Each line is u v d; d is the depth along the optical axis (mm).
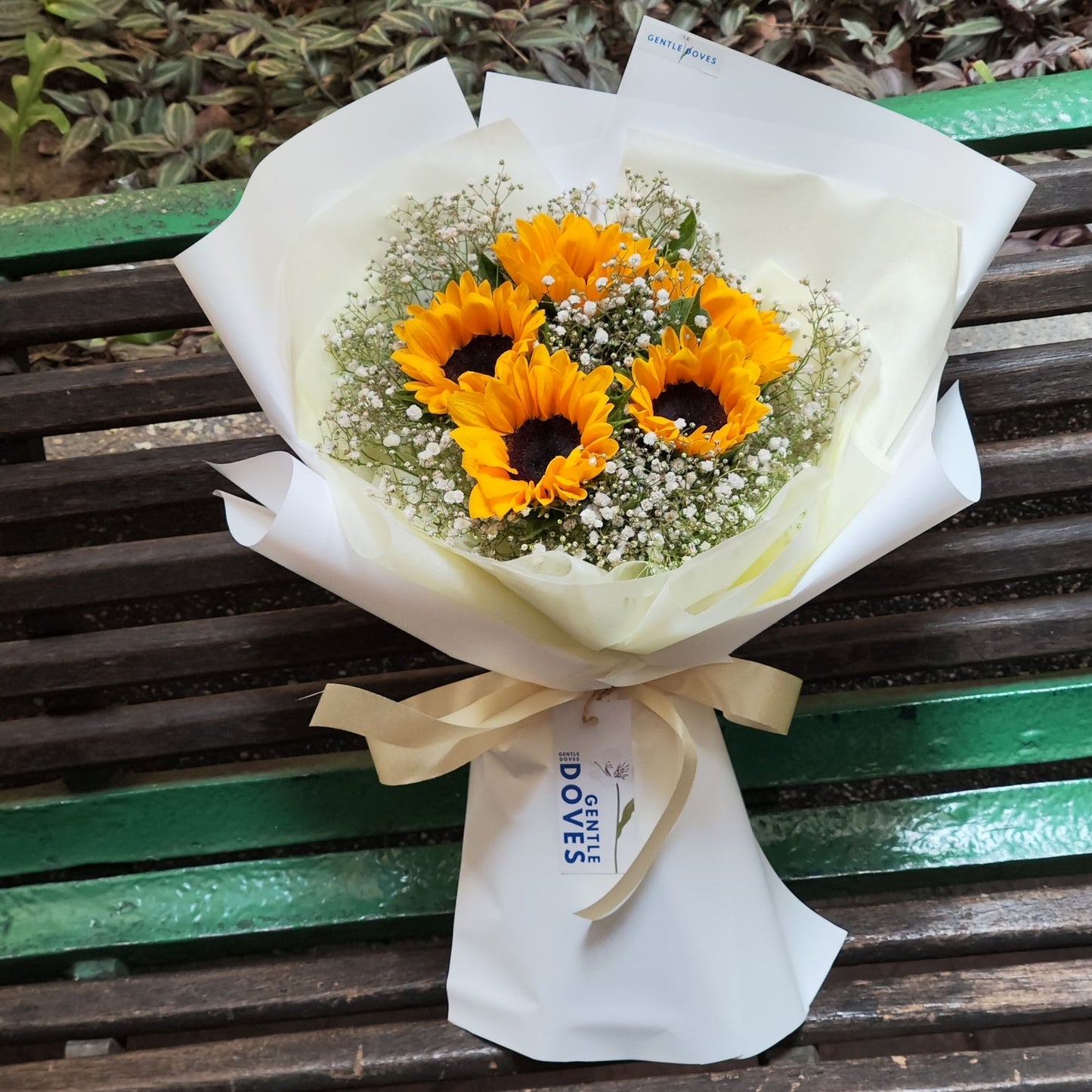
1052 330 866
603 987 657
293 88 943
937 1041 952
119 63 953
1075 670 797
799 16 913
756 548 580
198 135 959
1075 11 930
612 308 597
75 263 792
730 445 567
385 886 768
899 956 726
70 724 784
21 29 960
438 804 783
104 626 863
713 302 605
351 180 656
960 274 627
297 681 861
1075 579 841
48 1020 733
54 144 984
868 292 646
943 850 750
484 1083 913
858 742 772
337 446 610
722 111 663
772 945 672
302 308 633
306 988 733
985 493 759
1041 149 767
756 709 641
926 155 642
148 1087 704
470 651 622
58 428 776
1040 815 753
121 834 791
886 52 917
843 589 769
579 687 640
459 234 626
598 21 932
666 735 653
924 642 762
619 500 579
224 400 774
